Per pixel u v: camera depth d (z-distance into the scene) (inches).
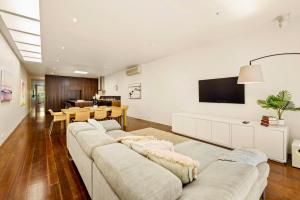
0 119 135.2
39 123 239.3
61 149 130.3
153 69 245.9
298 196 71.7
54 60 235.6
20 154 119.0
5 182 82.1
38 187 78.1
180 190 35.9
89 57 219.3
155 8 99.4
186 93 195.3
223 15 108.3
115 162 44.7
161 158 47.7
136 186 34.4
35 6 97.3
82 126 93.7
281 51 119.4
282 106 110.1
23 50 185.0
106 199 45.6
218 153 78.1
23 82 276.1
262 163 64.7
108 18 111.2
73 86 420.2
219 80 158.1
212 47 165.5
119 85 343.9
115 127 127.9
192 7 98.7
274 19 114.5
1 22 117.1
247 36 138.3
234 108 149.3
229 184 38.1
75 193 73.7
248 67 98.4
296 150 97.9
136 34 139.9
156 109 243.4
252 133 117.0
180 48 182.7
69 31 132.0
